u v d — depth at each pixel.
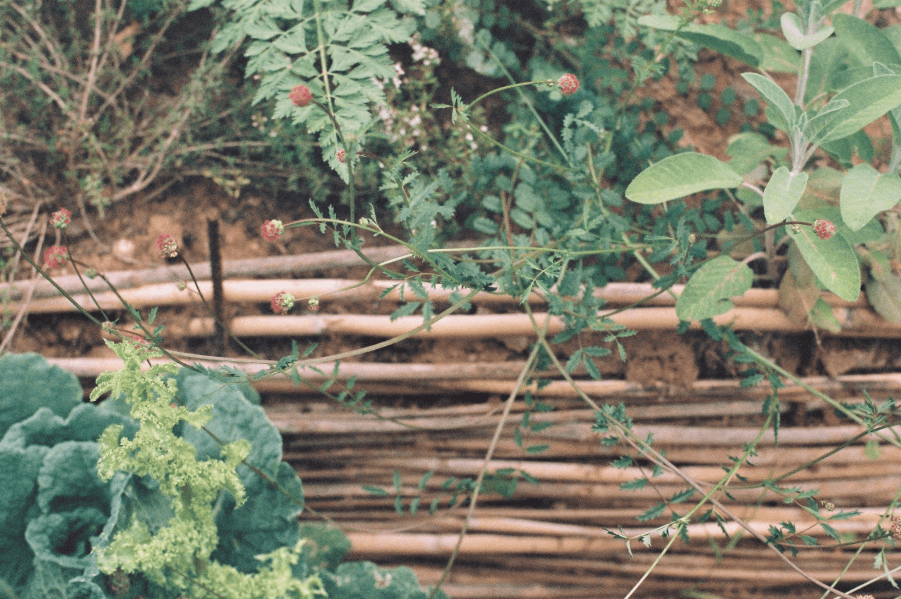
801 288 1.90
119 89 2.12
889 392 2.02
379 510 2.09
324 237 2.14
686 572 2.08
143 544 1.46
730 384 2.01
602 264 1.98
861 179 1.51
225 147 2.16
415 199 1.41
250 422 1.72
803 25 1.72
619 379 2.03
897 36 1.79
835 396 2.02
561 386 2.00
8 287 1.94
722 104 2.15
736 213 2.03
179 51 2.25
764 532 2.01
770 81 1.50
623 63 2.16
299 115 1.62
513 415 2.03
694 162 1.59
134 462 1.37
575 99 2.00
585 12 1.99
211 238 1.84
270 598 1.48
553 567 2.10
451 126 2.18
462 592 2.08
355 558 2.09
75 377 1.80
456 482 2.05
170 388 1.35
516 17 2.21
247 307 2.04
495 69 2.10
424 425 2.02
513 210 1.92
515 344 2.02
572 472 2.03
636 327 1.98
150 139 2.10
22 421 1.73
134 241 2.09
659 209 2.05
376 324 1.99
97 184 2.02
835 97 1.48
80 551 1.60
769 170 2.01
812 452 2.02
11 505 1.60
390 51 2.22
